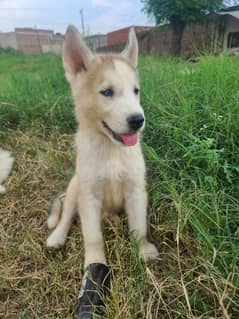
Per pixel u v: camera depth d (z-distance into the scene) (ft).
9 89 3.20
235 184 1.49
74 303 1.28
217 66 2.27
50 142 2.41
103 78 1.39
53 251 1.56
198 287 1.17
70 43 1.52
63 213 1.66
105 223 1.65
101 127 1.41
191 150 1.55
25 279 1.42
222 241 1.21
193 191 1.43
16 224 1.76
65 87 3.06
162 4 9.62
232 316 1.09
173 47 9.70
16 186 2.03
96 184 1.47
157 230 1.50
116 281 1.27
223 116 1.71
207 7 9.56
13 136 2.56
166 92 2.28
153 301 1.15
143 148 1.81
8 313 1.29
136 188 1.48
